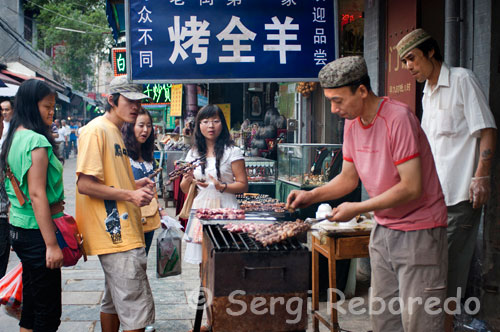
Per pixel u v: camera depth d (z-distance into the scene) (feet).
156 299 14.58
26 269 9.47
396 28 15.21
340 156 16.26
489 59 11.24
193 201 13.16
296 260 7.65
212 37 13.89
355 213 7.97
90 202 9.49
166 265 12.14
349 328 12.29
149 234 12.59
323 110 22.80
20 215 9.19
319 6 14.08
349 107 8.04
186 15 13.79
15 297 9.98
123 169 9.80
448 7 11.85
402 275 8.30
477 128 10.11
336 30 14.14
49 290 9.41
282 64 14.07
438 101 10.71
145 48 13.75
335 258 11.34
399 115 7.84
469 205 10.78
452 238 10.96
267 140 24.23
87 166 9.11
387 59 15.74
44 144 8.93
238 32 13.93
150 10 13.71
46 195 9.09
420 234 8.05
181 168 12.43
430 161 8.15
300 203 9.07
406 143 7.72
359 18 20.12
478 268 11.91
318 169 16.16
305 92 22.54
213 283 7.52
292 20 14.03
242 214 11.12
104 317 10.65
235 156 12.78
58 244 9.08
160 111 50.24
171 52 13.80
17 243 9.27
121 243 9.39
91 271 17.40
